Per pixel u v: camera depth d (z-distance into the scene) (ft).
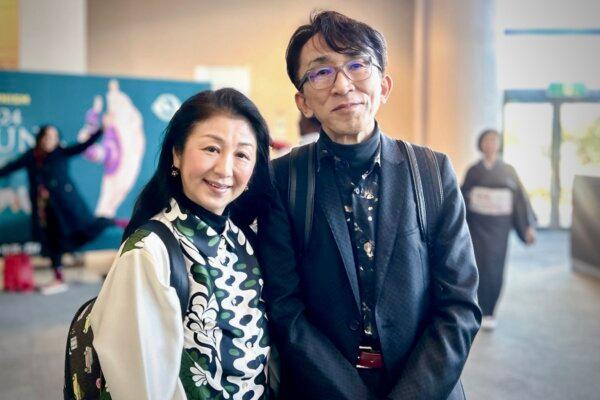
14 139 16.90
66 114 17.60
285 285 4.18
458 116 22.11
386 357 4.03
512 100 26.50
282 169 4.45
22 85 17.02
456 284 4.12
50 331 12.89
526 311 14.96
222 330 3.77
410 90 26.12
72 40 20.26
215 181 3.77
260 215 4.40
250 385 3.83
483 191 13.47
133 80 18.35
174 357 3.48
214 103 3.80
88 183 18.03
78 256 19.98
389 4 25.82
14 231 16.75
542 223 28.86
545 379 10.39
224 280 3.84
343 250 4.09
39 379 10.14
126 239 3.75
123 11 24.25
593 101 26.23
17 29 19.66
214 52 25.05
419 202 4.18
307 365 3.97
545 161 26.91
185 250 3.72
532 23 25.98
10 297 15.92
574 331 13.25
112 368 3.38
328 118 4.06
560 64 26.11
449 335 4.00
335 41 3.93
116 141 18.28
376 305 4.03
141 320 3.42
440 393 3.89
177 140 3.87
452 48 22.04
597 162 25.55
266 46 25.38
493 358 11.46
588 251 19.38
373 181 4.25
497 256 13.38
